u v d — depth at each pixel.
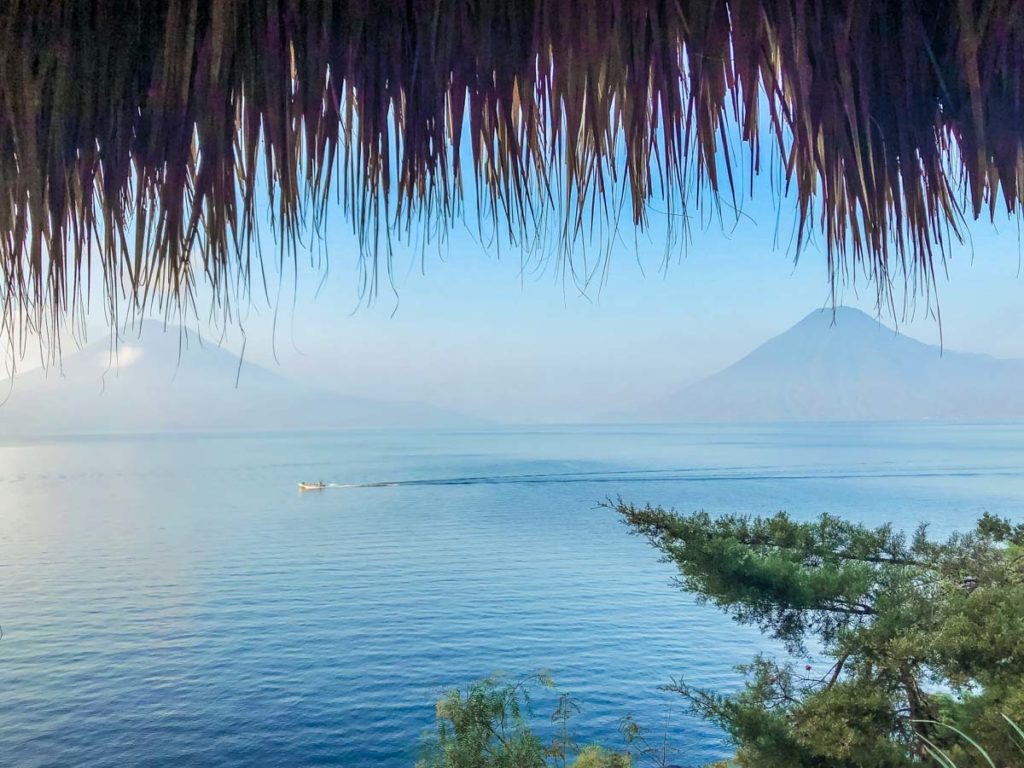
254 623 31.48
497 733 10.24
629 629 29.09
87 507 70.62
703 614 30.86
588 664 25.23
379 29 0.72
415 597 35.00
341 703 23.05
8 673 25.48
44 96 0.70
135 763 19.33
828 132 0.70
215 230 0.67
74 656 27.27
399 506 65.31
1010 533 4.91
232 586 37.97
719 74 0.70
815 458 115.81
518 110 0.74
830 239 0.71
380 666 26.03
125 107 0.70
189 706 22.94
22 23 0.71
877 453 126.62
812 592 4.82
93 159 0.70
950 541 4.93
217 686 24.58
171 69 0.68
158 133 0.67
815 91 0.69
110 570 42.44
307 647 28.28
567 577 38.25
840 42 0.70
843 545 5.24
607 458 124.00
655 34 0.71
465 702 10.38
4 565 43.97
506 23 0.73
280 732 21.09
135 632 30.33
